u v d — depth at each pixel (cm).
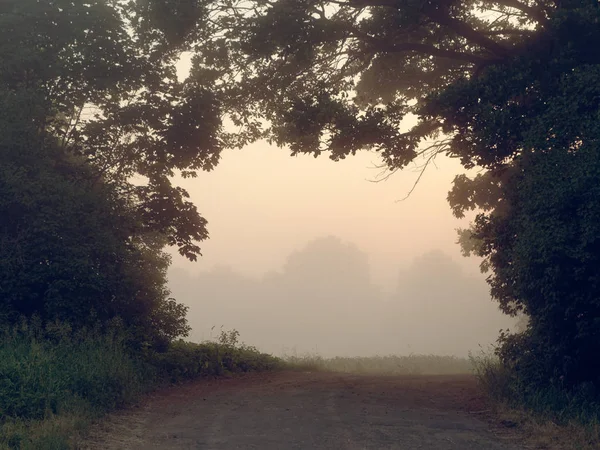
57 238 1518
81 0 1731
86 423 923
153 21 1778
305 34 1694
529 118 1373
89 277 1500
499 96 1438
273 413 1102
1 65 1598
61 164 1736
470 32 1670
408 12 1634
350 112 1667
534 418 1019
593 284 1071
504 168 1538
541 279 1144
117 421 1010
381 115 1634
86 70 1717
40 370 1036
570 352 1162
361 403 1212
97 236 1569
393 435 924
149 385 1417
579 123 1158
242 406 1188
